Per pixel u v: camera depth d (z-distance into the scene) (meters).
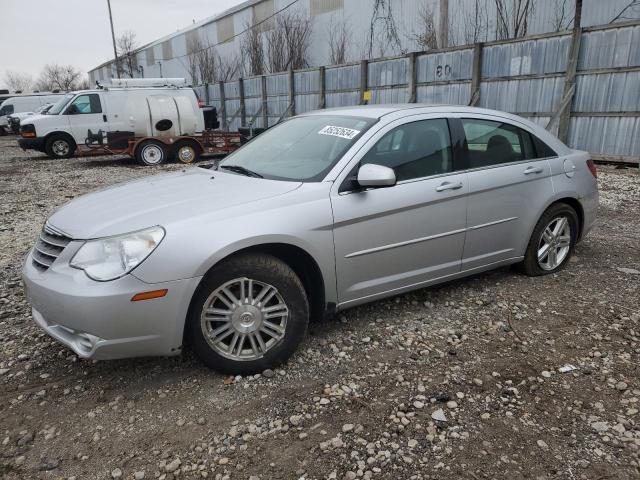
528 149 4.41
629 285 4.49
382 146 3.56
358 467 2.37
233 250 2.89
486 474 2.32
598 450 2.47
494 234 4.15
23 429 2.67
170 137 15.10
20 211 8.40
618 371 3.14
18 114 25.55
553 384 3.01
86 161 16.11
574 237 4.86
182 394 2.95
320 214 3.20
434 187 3.69
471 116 4.08
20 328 3.81
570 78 11.69
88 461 2.44
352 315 3.93
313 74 20.20
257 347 3.12
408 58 15.73
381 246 3.49
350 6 27.28
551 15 17.66
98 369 3.23
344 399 2.88
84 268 2.76
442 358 3.31
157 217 2.91
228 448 2.51
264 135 4.43
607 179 9.88
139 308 2.72
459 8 21.09
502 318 3.87
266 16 34.25
